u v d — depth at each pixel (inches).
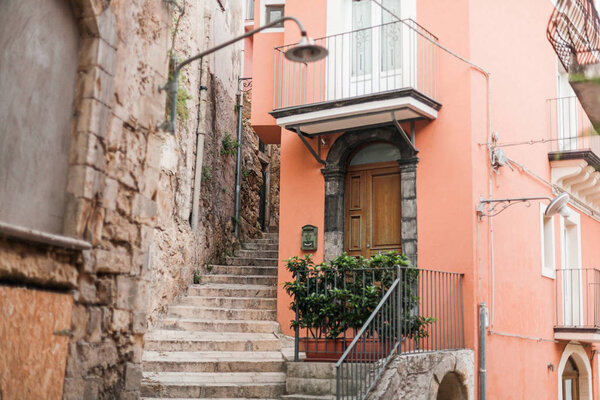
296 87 443.2
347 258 330.6
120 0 217.0
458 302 374.3
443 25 405.7
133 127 222.5
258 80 475.8
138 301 221.9
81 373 194.2
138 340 222.4
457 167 387.9
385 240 413.4
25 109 187.0
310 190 435.5
